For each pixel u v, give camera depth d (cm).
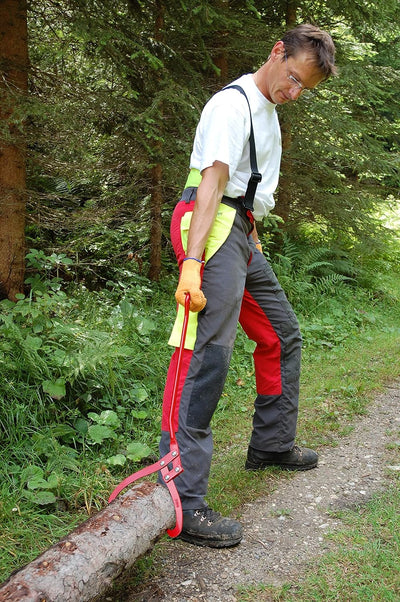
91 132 487
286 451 270
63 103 407
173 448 200
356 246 726
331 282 634
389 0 618
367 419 344
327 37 209
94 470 265
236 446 307
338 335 532
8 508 225
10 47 395
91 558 164
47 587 152
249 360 435
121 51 435
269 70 213
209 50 547
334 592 187
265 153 220
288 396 262
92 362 297
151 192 567
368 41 734
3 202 405
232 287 212
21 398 289
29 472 247
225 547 214
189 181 223
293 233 736
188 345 210
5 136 369
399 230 900
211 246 211
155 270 584
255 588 192
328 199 702
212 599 187
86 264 503
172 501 194
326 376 421
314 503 247
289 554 211
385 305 690
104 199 543
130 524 179
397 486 260
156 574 199
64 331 319
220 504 243
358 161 679
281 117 625
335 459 290
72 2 398
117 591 190
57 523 227
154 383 356
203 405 212
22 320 328
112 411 297
